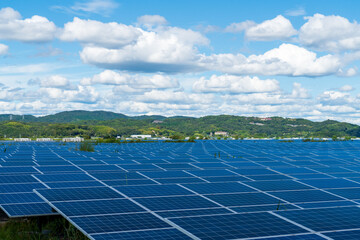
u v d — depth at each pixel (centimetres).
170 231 1366
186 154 5231
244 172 3138
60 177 2630
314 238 1254
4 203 1925
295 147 7500
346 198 2102
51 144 8169
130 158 4400
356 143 9700
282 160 4447
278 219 1469
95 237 1288
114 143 9431
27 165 3412
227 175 2917
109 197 1958
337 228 1389
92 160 4012
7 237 1789
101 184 2361
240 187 2358
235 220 1448
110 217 1549
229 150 6319
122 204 1792
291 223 1420
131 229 1397
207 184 2425
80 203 1766
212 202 1914
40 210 1844
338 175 3108
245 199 2009
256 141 10906
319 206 1877
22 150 5756
